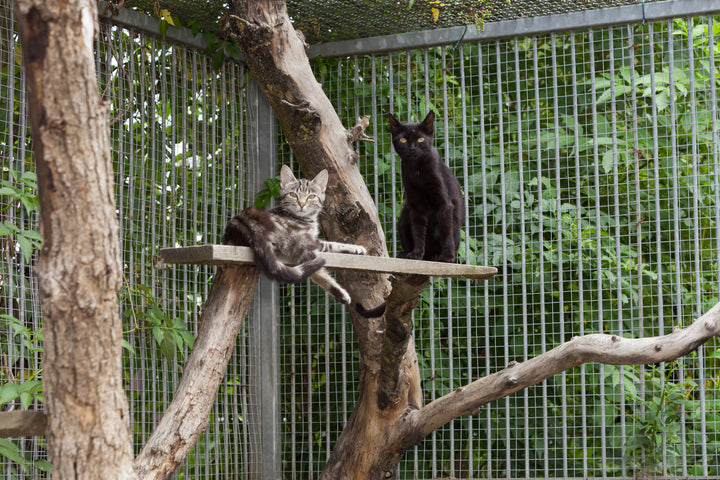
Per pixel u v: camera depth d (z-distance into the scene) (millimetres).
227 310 3586
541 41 5250
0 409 3816
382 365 3984
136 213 4371
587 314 4871
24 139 3879
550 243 4879
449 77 5180
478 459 4570
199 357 3502
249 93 5062
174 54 4641
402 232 4598
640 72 5195
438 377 4957
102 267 2064
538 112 4602
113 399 2143
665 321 4844
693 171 4398
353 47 4922
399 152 4316
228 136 4934
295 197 4152
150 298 4133
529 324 4898
